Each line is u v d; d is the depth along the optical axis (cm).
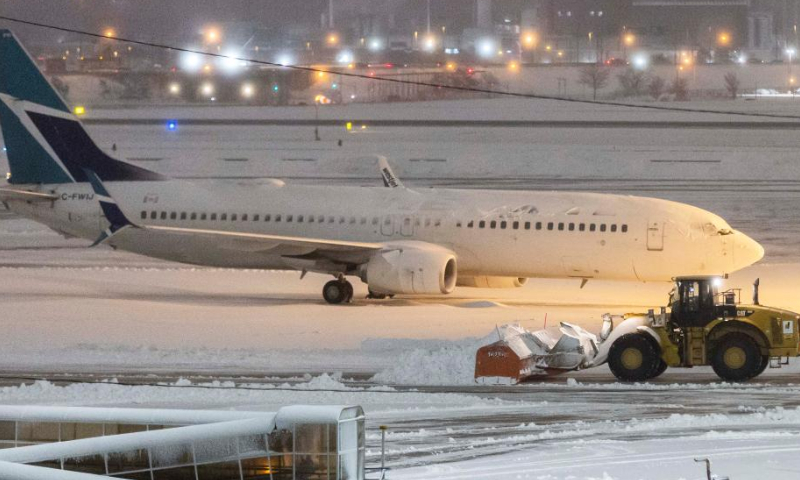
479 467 2917
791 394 3981
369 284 6494
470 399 3912
